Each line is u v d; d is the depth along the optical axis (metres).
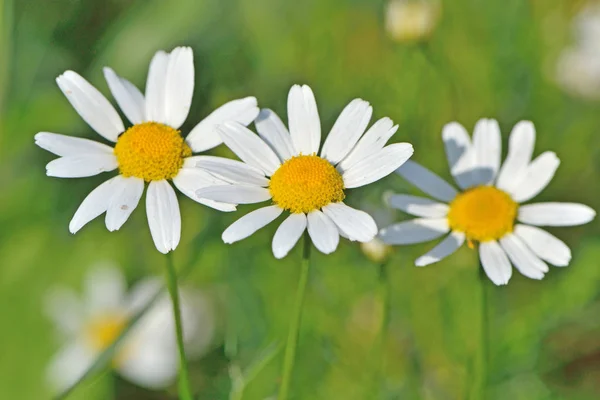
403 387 0.39
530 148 0.35
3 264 0.41
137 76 0.42
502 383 0.39
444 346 0.40
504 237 0.34
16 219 0.41
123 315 0.41
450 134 0.36
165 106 0.34
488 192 0.35
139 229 0.41
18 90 0.42
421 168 0.35
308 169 0.32
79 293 0.41
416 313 0.40
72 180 0.41
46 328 0.41
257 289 0.40
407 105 0.42
